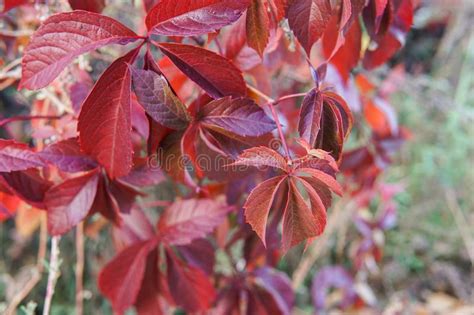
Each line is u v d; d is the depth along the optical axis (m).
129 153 0.50
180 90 0.59
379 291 1.61
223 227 0.72
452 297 1.60
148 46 0.49
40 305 1.22
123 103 0.49
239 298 0.75
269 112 0.61
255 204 0.47
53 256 0.67
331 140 0.50
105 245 1.16
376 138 0.92
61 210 0.57
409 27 0.61
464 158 1.69
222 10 0.48
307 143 0.46
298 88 0.89
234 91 0.52
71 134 0.61
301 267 1.31
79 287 0.82
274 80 0.83
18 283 1.20
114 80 0.49
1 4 0.77
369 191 1.04
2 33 0.71
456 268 1.67
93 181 0.57
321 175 0.46
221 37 0.66
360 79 0.87
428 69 1.94
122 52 0.76
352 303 1.23
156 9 0.48
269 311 0.75
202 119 0.52
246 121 0.51
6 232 1.35
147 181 0.58
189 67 0.51
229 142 0.54
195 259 0.68
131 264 0.65
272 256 0.80
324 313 1.30
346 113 0.51
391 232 1.67
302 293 1.46
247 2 0.48
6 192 0.58
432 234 1.69
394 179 1.66
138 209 0.68
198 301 0.69
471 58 1.74
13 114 1.04
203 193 0.67
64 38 0.48
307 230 0.48
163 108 0.50
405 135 0.94
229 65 0.50
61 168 0.55
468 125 1.67
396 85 1.08
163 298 0.70
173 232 0.65
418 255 1.69
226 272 1.02
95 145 0.51
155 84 0.49
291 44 0.55
